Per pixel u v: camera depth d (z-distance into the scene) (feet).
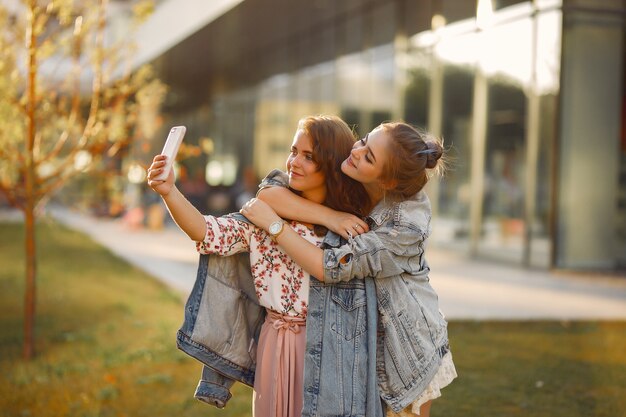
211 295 9.61
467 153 48.03
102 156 23.61
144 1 22.04
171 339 22.85
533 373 19.15
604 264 41.47
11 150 20.93
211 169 93.25
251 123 81.05
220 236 9.32
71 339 23.25
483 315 26.07
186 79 100.07
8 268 40.98
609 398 17.13
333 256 9.03
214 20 57.98
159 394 17.69
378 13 56.13
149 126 25.16
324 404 9.04
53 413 16.21
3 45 20.47
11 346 22.66
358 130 59.26
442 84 50.24
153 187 8.98
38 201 22.76
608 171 41.39
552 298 30.63
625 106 41.50
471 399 17.03
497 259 45.16
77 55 21.58
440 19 50.01
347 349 9.16
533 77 41.83
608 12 40.65
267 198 9.57
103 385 18.31
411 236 9.14
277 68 74.28
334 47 62.80
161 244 55.62
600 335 23.79
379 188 9.53
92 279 36.86
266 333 9.62
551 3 40.50
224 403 9.96
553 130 40.50
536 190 41.83
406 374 9.21
